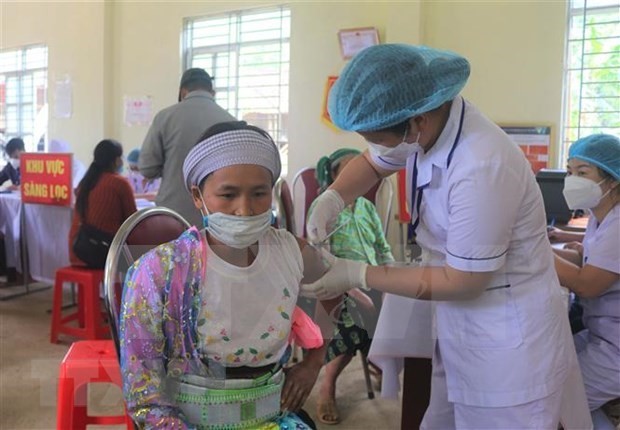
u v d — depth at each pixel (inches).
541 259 46.3
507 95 136.2
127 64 199.2
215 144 35.3
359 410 79.3
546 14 130.5
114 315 42.1
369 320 48.9
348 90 42.2
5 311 141.6
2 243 162.7
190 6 183.6
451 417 52.7
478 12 137.6
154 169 105.9
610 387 60.9
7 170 182.9
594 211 65.7
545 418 46.1
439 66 41.6
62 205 135.2
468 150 42.0
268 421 38.7
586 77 129.7
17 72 230.2
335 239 53.5
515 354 45.3
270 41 171.5
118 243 42.4
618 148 63.4
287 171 169.2
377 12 150.5
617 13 125.3
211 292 35.7
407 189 49.2
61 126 216.2
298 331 40.4
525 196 43.7
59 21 211.9
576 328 67.2
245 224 35.4
